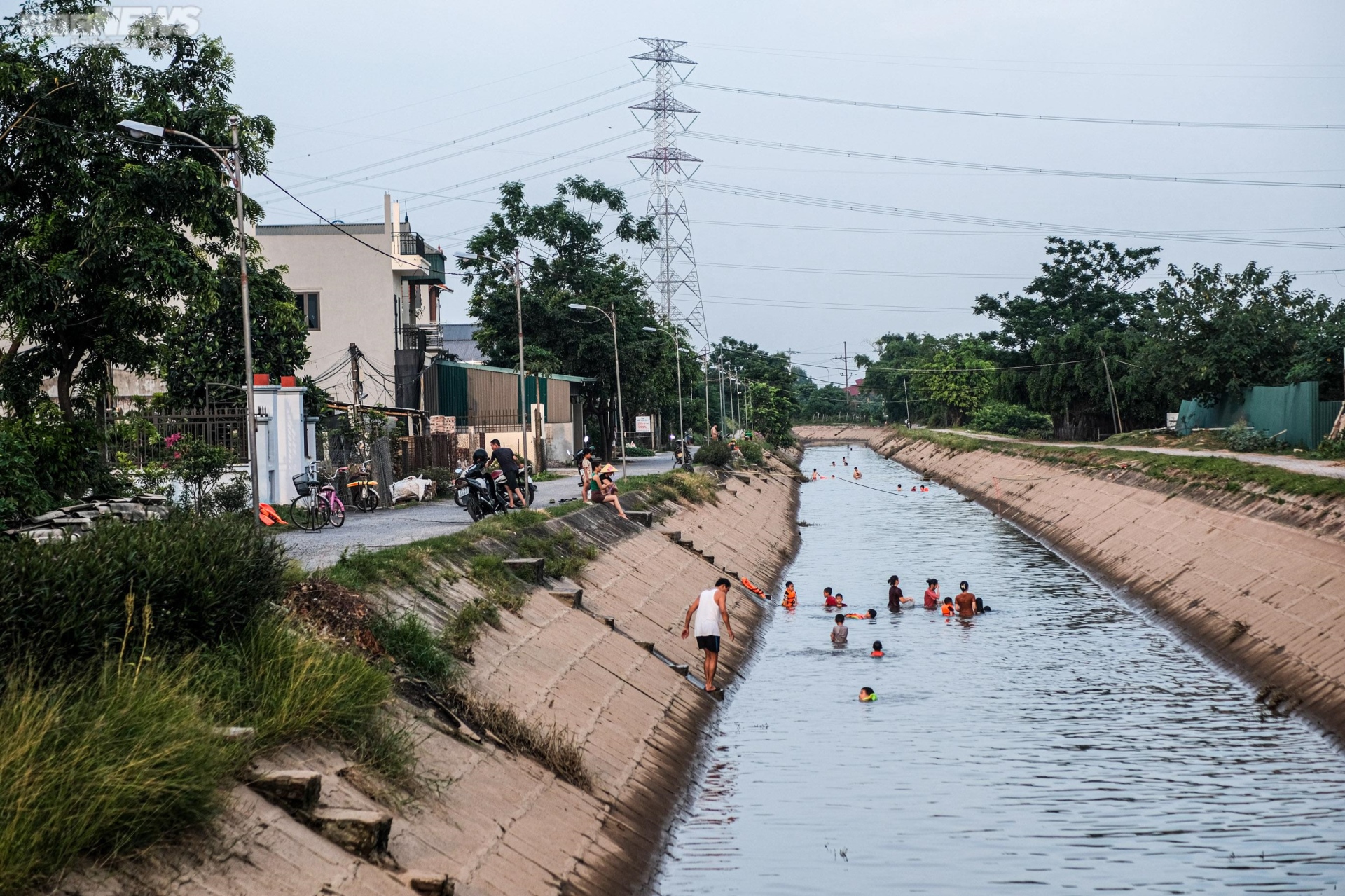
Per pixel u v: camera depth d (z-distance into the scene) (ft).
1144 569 125.08
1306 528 104.73
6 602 31.12
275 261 170.50
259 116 90.02
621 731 57.93
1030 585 129.29
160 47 88.07
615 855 44.19
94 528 38.58
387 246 172.45
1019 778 61.52
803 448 495.00
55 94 80.59
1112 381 278.67
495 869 36.47
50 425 77.82
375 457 112.57
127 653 33.99
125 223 81.05
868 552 158.92
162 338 106.11
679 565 106.83
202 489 85.92
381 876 31.22
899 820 54.95
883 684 83.41
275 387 97.09
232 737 31.86
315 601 45.11
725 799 58.03
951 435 349.00
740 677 84.64
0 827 24.63
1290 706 75.97
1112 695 80.18
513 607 63.72
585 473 114.73
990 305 338.34
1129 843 51.96
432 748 41.19
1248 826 54.13
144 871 26.48
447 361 201.57
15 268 77.61
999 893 46.29
